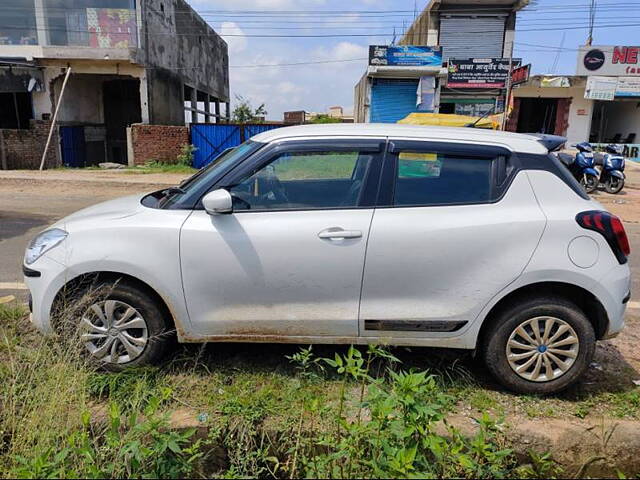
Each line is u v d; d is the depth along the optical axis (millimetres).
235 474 2717
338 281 3270
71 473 2393
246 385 3330
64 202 11406
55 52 17734
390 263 3238
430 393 2775
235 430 2969
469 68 18953
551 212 3266
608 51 22062
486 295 3234
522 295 3307
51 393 2941
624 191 14453
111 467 2496
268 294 3305
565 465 2941
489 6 19750
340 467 2559
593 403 3326
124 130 21750
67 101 19266
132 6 18234
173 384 3316
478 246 3219
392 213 3279
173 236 3271
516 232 3219
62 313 3359
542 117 24188
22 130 17609
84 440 2584
